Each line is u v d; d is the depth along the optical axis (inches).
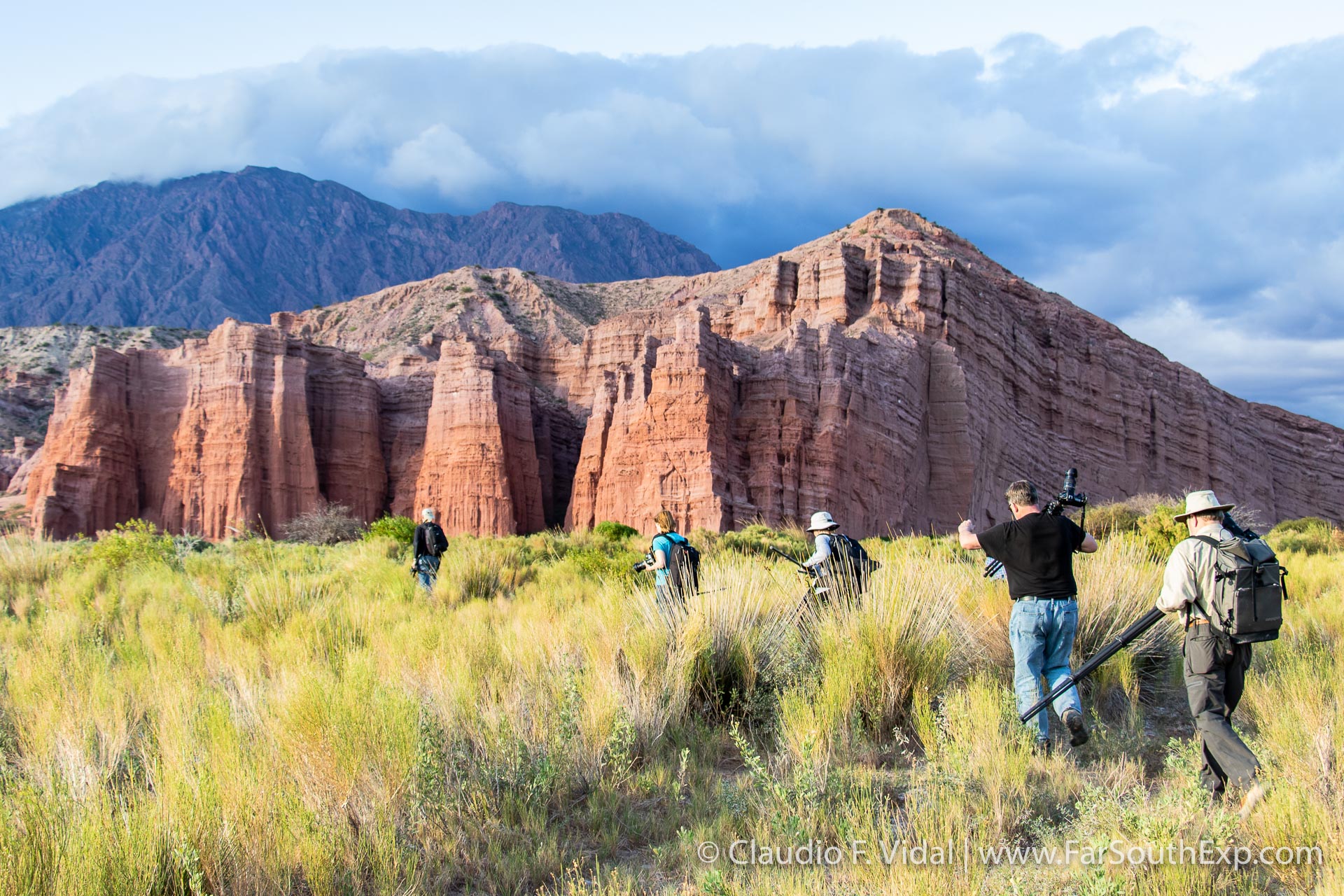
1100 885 145.9
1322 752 198.1
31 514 2832.2
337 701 209.8
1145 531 609.6
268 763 197.2
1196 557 210.1
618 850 190.9
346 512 2876.5
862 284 3085.6
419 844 185.3
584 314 5393.7
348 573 589.0
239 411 3016.7
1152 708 278.7
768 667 286.2
